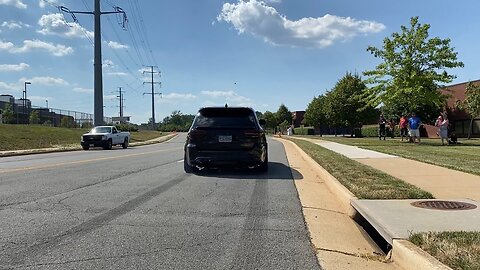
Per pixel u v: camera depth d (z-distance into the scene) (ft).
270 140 136.05
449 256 13.12
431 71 90.17
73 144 118.83
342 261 15.24
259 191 29.55
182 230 18.92
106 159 57.62
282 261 15.01
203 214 22.09
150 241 17.21
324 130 236.02
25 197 26.40
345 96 169.99
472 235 15.39
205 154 38.73
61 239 17.37
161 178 36.09
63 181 33.71
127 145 114.21
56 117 207.00
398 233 16.11
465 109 128.57
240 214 22.22
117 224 19.84
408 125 92.53
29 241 17.06
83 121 216.74
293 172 41.27
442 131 80.43
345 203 24.73
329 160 45.83
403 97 90.94
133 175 37.99
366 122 172.45
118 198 26.35
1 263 14.52
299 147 75.25
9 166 47.09
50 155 72.64
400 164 41.83
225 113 40.19
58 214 21.80
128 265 14.42
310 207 24.36
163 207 23.72
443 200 22.89
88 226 19.43
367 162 44.09
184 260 14.97
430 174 33.96
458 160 44.50
